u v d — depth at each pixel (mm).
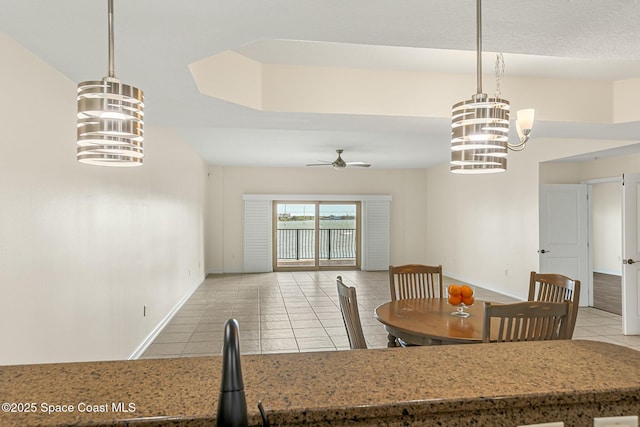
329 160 8867
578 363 1107
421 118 3873
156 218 4867
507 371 1046
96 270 3064
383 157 8547
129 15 1802
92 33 1970
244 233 9906
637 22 1943
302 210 10367
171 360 1149
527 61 3520
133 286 3980
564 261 6445
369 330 5098
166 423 808
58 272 2498
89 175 2949
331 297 7109
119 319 3576
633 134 4617
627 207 4902
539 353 1196
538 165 6457
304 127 4309
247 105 3492
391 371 1048
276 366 1085
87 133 1219
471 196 8398
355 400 875
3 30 1923
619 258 9500
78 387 959
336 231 10516
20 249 2109
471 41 2172
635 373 1034
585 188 6492
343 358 1151
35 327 2246
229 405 760
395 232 10586
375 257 10375
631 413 935
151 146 4621
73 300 2691
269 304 6566
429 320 2764
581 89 4027
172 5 1727
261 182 10039
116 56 2277
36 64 2285
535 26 1992
